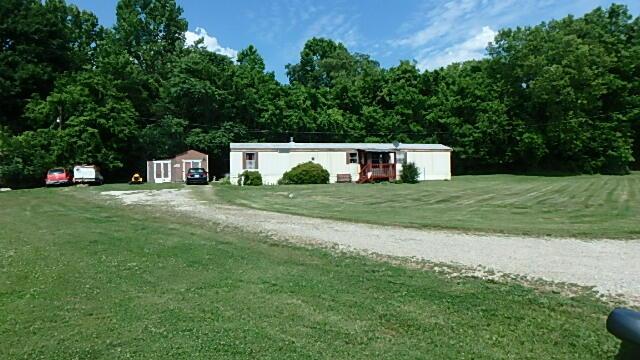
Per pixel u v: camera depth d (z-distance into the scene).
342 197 22.11
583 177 40.53
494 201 19.69
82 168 34.34
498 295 5.96
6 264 8.09
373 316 5.27
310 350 4.34
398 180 36.00
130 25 56.28
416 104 53.75
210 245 9.67
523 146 47.31
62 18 52.97
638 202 18.42
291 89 55.47
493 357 4.16
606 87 47.50
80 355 4.33
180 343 4.54
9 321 5.24
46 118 38.81
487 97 50.41
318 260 8.23
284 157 35.03
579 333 4.66
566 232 10.76
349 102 55.84
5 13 41.12
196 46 57.00
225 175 44.72
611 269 7.25
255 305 5.68
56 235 11.17
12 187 34.53
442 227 11.87
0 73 39.34
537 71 47.12
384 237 10.52
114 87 43.47
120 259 8.39
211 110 47.19
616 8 52.59
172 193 24.30
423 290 6.25
